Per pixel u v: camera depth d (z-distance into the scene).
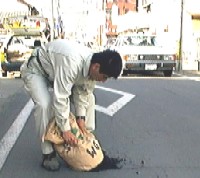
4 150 6.09
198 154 5.88
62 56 4.60
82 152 4.95
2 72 19.25
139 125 7.68
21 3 31.23
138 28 39.56
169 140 6.61
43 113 4.86
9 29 22.11
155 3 39.28
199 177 4.96
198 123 7.82
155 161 5.54
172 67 18.67
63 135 4.85
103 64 4.46
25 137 6.83
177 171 5.15
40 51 4.91
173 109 9.23
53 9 48.62
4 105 9.90
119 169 5.18
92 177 4.88
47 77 4.99
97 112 8.91
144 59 18.44
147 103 10.04
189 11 28.56
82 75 4.68
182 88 12.92
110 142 6.48
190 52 26.81
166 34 31.30
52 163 5.09
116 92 11.98
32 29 21.39
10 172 5.11
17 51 18.72
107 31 63.50
